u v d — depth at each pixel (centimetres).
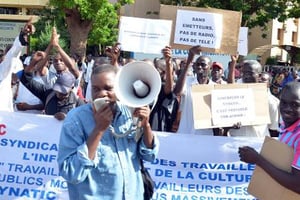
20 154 514
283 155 331
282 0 2534
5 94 575
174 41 579
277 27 3566
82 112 307
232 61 602
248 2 2502
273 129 543
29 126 516
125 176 306
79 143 301
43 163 514
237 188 516
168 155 517
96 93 302
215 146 518
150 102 290
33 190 511
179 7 583
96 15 2402
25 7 3522
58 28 2873
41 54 584
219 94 512
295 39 3769
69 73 586
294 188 319
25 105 612
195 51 569
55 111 553
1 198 511
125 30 602
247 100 517
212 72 627
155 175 516
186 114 552
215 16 566
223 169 517
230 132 538
